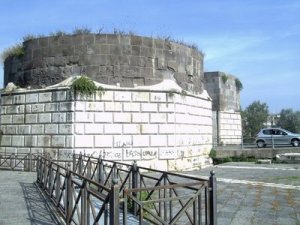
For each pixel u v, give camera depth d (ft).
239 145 121.80
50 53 67.31
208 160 79.51
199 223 24.63
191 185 24.67
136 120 64.95
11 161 69.05
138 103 65.26
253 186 49.16
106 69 65.36
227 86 128.36
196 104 74.74
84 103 63.36
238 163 85.15
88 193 24.94
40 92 66.74
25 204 37.78
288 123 287.89
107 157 63.21
